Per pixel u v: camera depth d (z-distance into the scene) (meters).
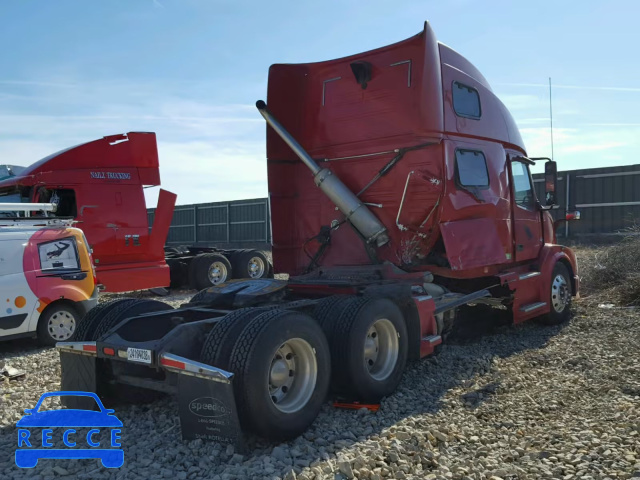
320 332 4.38
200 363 3.84
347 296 5.18
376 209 6.62
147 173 11.52
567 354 6.42
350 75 6.74
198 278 13.64
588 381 5.38
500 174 7.48
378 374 5.03
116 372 4.68
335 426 4.33
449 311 6.58
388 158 6.48
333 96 6.88
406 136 6.32
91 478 3.48
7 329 7.25
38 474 3.56
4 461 3.80
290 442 4.05
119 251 11.11
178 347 4.18
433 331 5.90
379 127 6.50
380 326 5.12
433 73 6.21
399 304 5.47
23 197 10.55
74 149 10.56
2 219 7.54
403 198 6.39
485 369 5.96
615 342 6.80
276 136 7.13
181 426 3.90
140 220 11.41
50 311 7.70
